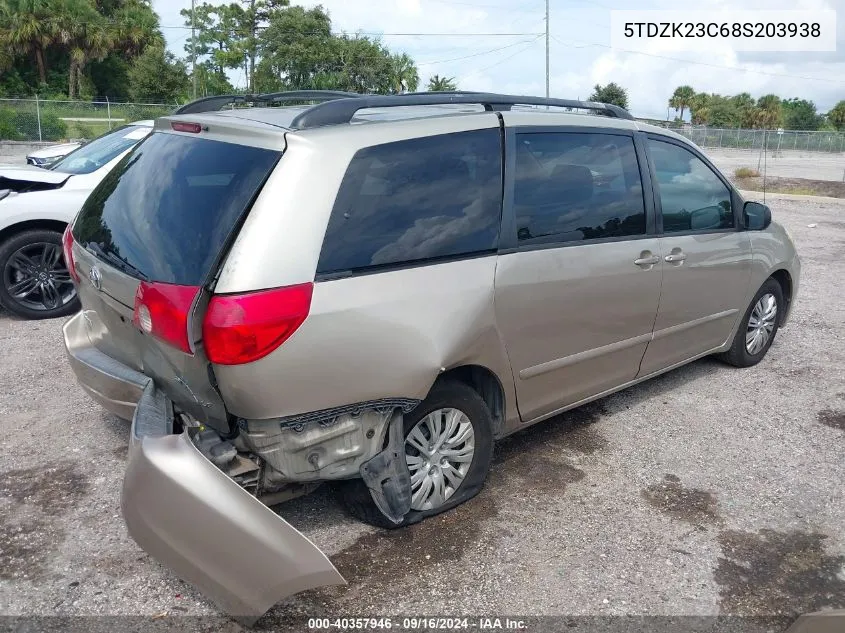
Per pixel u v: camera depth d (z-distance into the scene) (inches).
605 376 170.6
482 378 145.8
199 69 2121.1
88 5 1985.7
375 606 116.1
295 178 113.3
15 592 116.8
